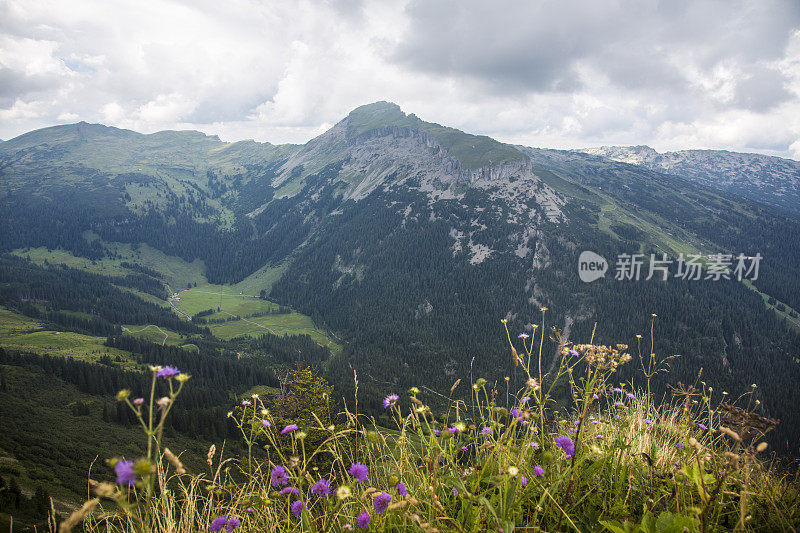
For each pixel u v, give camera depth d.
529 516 3.02
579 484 3.15
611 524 2.69
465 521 2.88
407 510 2.65
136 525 2.07
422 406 3.05
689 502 3.13
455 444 3.10
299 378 17.20
